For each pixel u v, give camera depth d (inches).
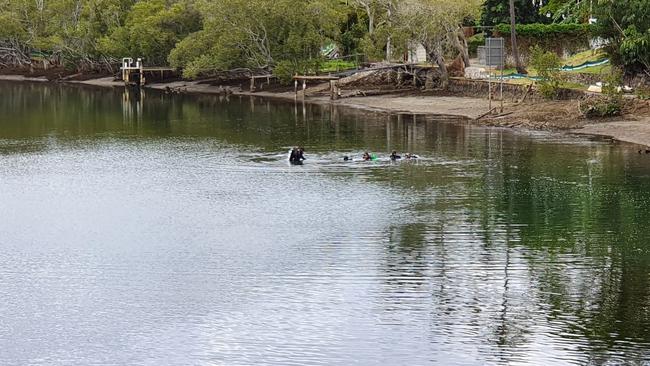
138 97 5738.2
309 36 5300.2
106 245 1945.1
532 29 4889.3
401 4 4763.8
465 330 1437.0
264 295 1605.6
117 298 1606.8
